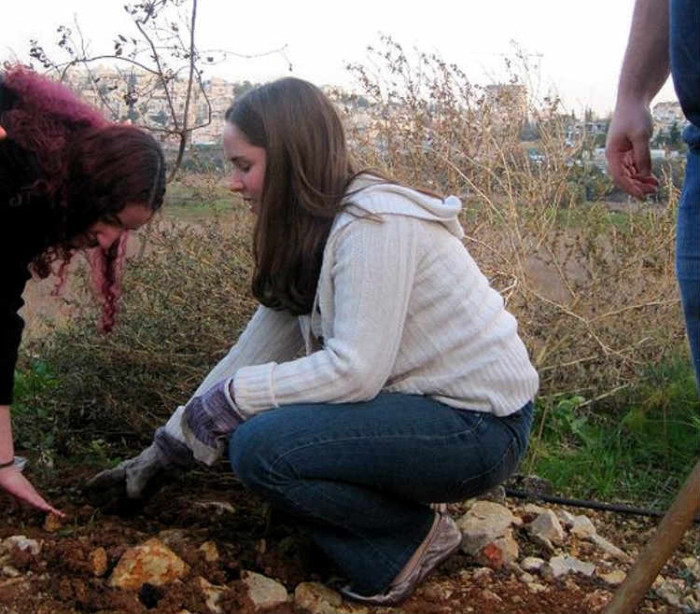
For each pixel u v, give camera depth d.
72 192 2.38
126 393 3.63
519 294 4.34
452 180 4.46
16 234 2.47
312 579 2.76
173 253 3.73
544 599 2.75
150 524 2.96
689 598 2.79
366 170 2.56
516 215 4.38
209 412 2.58
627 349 4.39
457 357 2.55
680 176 4.74
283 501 2.52
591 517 3.44
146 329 3.58
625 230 4.56
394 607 2.65
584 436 3.96
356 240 2.46
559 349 4.38
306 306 2.65
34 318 4.27
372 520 2.58
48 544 2.71
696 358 2.15
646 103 2.42
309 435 2.47
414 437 2.50
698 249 2.08
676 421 4.13
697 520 3.24
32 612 2.50
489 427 2.58
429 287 2.52
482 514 3.09
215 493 3.23
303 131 2.48
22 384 3.81
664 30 2.36
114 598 2.51
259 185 2.56
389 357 2.47
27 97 2.38
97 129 2.39
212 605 2.57
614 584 2.87
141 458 2.88
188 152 4.13
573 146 4.57
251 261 3.71
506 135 4.57
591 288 4.41
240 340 2.92
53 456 3.44
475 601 2.71
